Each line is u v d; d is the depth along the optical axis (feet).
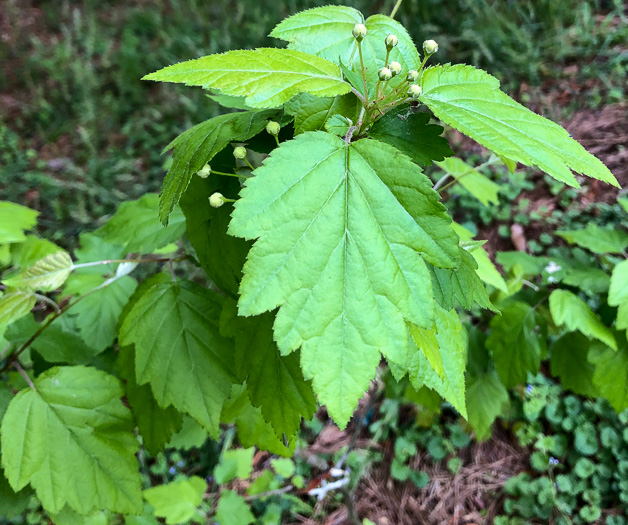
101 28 2.91
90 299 0.92
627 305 0.88
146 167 2.34
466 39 2.33
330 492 1.58
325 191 0.41
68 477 0.62
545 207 1.98
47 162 2.35
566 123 2.17
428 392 0.96
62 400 0.64
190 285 0.65
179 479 1.57
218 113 2.34
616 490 1.44
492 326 1.05
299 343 0.39
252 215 0.39
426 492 1.59
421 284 0.40
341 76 0.45
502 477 1.57
